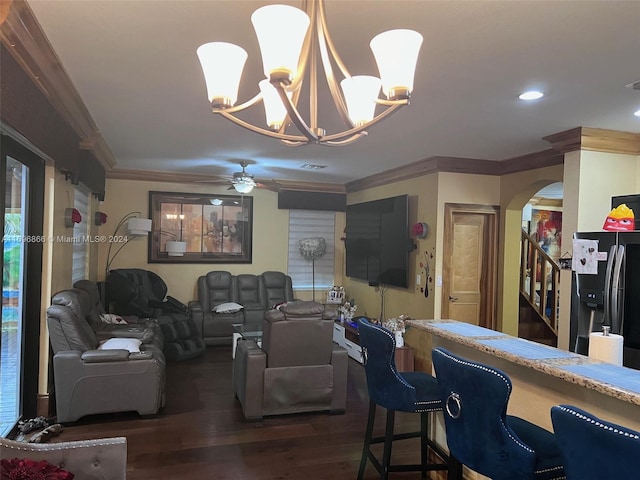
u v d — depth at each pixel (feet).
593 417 3.91
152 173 22.35
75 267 16.05
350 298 24.61
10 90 7.12
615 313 10.57
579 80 8.92
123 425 11.76
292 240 25.18
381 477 8.29
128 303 18.95
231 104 5.20
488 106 10.60
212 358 18.89
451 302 17.62
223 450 10.48
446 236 17.03
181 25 7.00
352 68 8.39
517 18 6.56
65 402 11.53
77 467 5.93
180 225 23.18
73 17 6.80
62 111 10.64
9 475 4.96
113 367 11.85
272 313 12.08
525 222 25.96
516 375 7.48
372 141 14.38
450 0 6.10
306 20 4.26
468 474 8.49
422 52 7.73
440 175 16.97
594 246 11.30
